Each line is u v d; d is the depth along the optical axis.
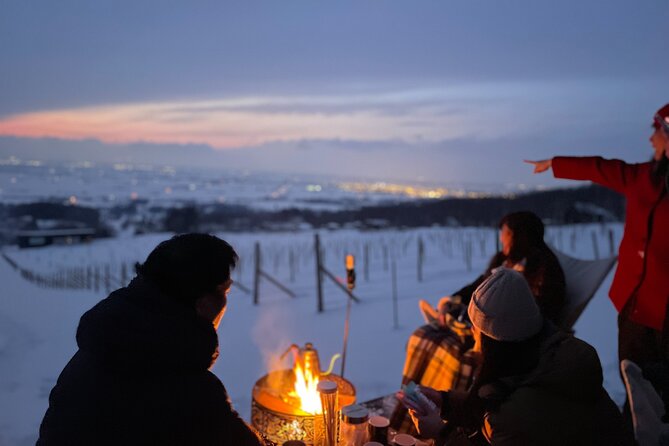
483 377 2.01
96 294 10.34
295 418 2.29
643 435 2.18
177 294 1.50
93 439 1.41
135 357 1.40
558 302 3.21
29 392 4.44
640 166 2.98
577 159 3.22
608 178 3.08
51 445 1.43
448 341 3.25
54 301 9.13
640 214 2.88
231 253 1.63
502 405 1.84
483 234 19.03
